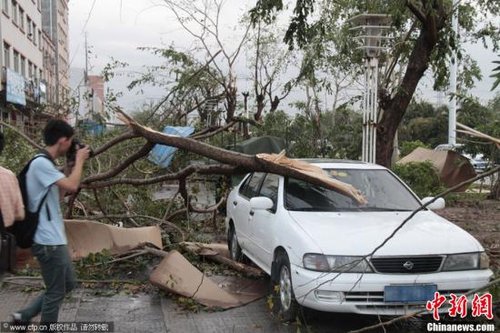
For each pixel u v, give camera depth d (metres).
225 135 13.41
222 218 10.85
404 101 10.91
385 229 5.22
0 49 26.64
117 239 7.20
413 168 14.97
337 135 14.34
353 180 6.38
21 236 4.16
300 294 4.91
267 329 5.12
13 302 5.75
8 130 9.75
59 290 4.28
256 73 18.19
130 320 5.32
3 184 4.00
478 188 20.05
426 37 10.52
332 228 5.23
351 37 13.86
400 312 4.75
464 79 16.56
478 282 4.89
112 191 9.24
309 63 14.63
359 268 4.77
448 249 4.93
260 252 6.22
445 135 42.41
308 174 6.14
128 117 7.28
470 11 11.94
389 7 9.79
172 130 11.83
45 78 44.41
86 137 10.71
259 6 9.73
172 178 8.12
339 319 5.39
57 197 4.28
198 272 6.16
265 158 6.46
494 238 9.78
